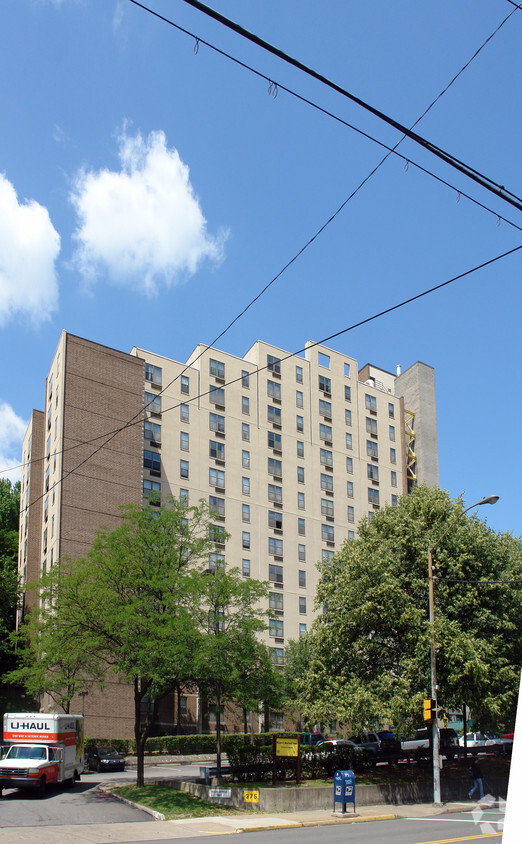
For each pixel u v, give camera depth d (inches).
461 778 1218.0
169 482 2297.0
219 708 1149.1
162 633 982.4
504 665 1198.3
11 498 2974.9
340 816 938.7
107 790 1135.6
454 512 1290.6
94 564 1184.2
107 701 1909.4
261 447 2581.2
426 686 1138.7
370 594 1175.0
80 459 2065.7
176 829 805.2
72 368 2132.1
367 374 3326.8
